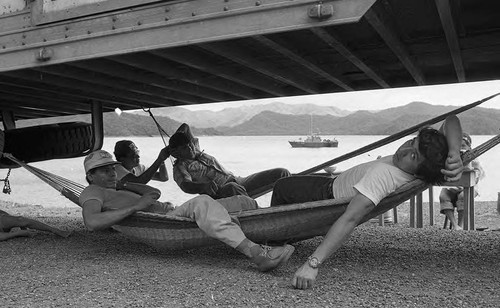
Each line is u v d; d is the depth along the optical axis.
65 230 7.45
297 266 4.92
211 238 4.90
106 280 4.50
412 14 4.60
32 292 4.20
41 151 8.85
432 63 6.23
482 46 5.46
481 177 8.45
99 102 8.49
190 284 4.32
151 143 127.00
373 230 7.38
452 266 4.96
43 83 6.83
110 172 5.44
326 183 4.84
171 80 6.81
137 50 4.59
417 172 4.18
